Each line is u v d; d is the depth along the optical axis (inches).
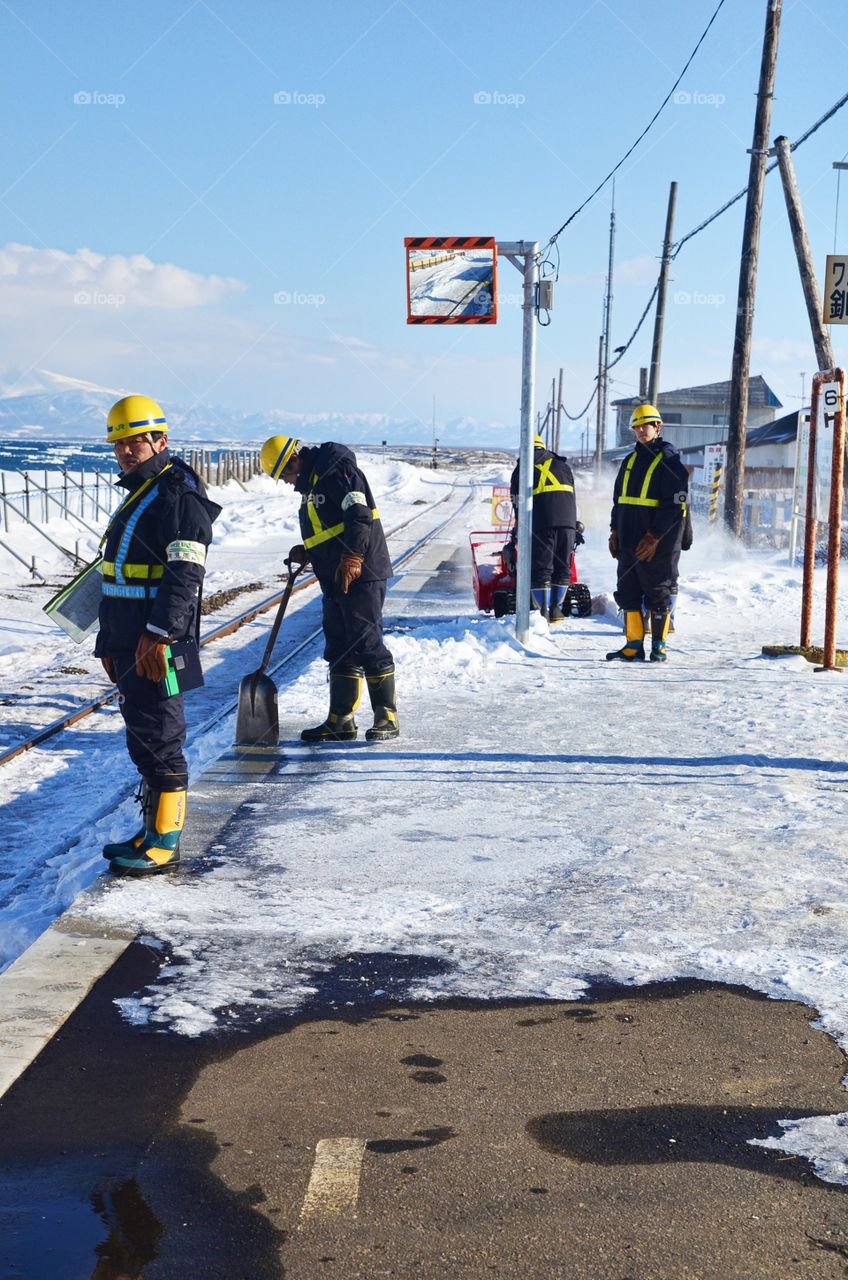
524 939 169.3
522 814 232.5
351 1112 121.6
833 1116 120.2
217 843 215.2
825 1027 140.8
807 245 786.8
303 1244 100.0
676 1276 95.3
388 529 1401.3
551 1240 100.1
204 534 202.2
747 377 831.1
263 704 288.8
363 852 209.5
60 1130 118.4
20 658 485.1
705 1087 126.4
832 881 191.9
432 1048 136.3
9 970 157.5
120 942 167.6
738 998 149.3
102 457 5329.7
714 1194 106.6
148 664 196.2
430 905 183.0
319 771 266.4
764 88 799.1
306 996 150.6
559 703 343.0
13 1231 102.0
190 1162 112.5
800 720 316.2
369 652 294.2
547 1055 134.3
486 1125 118.9
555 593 517.7
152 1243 100.3
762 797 242.2
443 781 257.1
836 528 401.4
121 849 200.2
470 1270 96.3
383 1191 107.2
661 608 414.0
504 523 901.2
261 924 175.3
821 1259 97.4
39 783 290.8
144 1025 142.3
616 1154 113.3
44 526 1025.5
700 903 182.7
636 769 265.9
